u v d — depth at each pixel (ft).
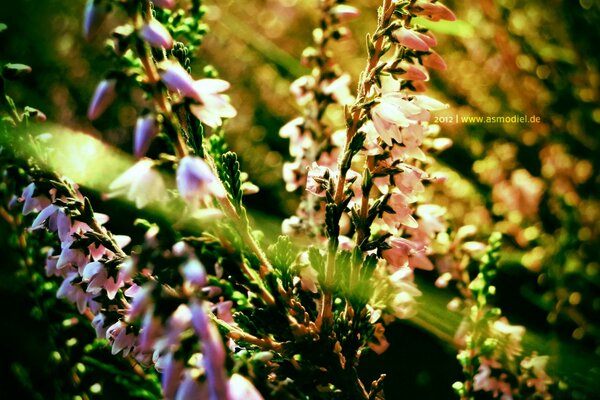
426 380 0.75
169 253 0.38
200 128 0.43
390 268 0.51
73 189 0.46
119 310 0.44
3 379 0.74
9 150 0.45
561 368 0.54
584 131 0.91
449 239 0.62
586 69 0.91
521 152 0.98
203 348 0.37
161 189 0.39
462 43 1.03
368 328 0.47
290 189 0.54
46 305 0.55
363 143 0.46
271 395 0.40
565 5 0.91
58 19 1.22
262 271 0.43
